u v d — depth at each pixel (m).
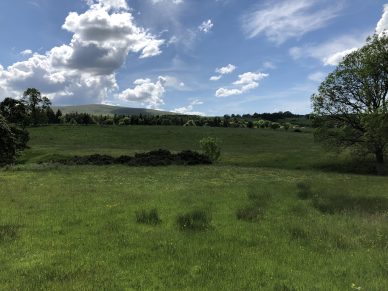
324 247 9.61
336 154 50.66
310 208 15.27
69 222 12.55
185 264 8.31
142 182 24.84
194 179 27.45
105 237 10.58
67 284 7.07
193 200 17.11
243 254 9.03
